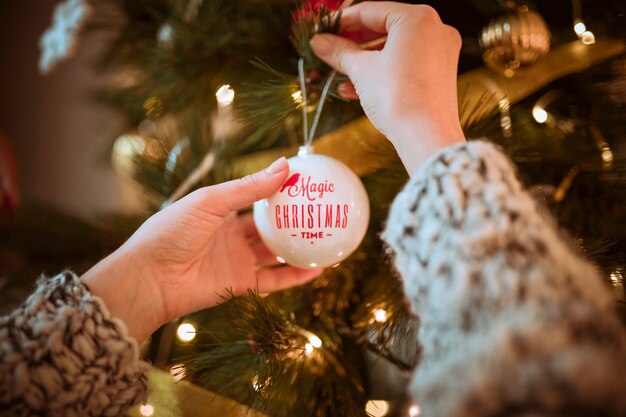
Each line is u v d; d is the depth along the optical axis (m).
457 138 0.36
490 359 0.26
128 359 0.36
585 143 0.51
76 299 0.36
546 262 0.28
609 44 0.48
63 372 0.34
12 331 0.34
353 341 0.50
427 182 0.32
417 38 0.38
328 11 0.41
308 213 0.39
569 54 0.47
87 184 1.22
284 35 0.52
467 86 0.45
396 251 0.33
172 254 0.43
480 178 0.31
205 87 0.56
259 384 0.41
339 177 0.39
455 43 0.40
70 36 0.65
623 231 0.49
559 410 0.24
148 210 0.55
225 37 0.51
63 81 1.20
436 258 0.30
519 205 0.30
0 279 0.56
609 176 0.49
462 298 0.28
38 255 0.56
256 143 0.61
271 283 0.49
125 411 0.37
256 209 0.41
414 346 0.46
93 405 0.35
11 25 1.20
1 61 1.21
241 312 0.43
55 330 0.34
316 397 0.44
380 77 0.38
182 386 0.44
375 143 0.48
